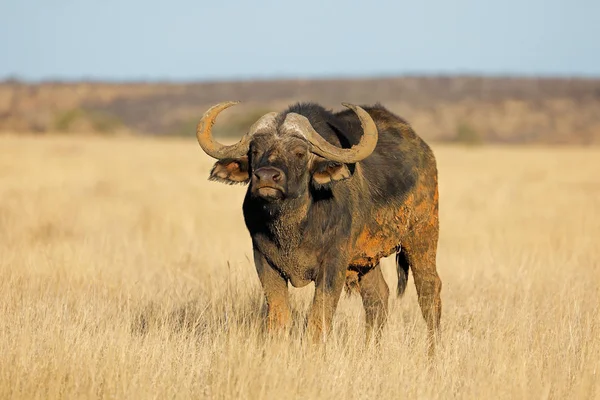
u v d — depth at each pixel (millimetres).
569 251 48469
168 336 26281
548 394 22641
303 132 25828
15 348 23812
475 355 25984
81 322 27469
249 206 26688
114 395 21656
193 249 45812
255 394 21734
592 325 28781
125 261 40875
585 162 161750
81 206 65875
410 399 22641
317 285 26906
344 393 22734
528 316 29953
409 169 30750
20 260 38594
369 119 26156
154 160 134375
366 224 28719
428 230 31891
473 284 37219
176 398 21938
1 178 88438
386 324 30156
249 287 32750
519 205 77875
